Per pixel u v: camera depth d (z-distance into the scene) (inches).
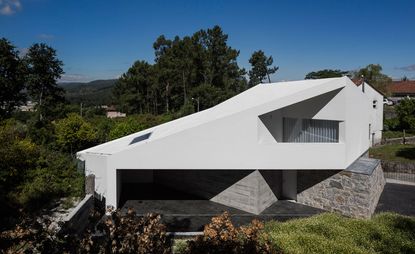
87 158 676.1
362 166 649.6
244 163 621.0
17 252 217.9
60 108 1934.1
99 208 629.3
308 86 677.9
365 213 598.5
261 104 612.4
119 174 725.9
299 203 704.4
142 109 3282.5
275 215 632.4
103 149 700.7
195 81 2886.3
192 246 271.6
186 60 2787.9
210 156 614.9
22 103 2144.4
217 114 697.0
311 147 628.7
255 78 3444.9
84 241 230.8
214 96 2647.6
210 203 704.4
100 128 1269.7
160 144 608.4
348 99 641.0
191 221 597.0
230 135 614.9
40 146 925.2
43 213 552.1
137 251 236.4
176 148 610.2
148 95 3211.1
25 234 223.8
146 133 768.3
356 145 709.9
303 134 716.0
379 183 754.2
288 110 721.6
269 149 623.2
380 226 385.4
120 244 237.6
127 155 609.6
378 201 723.4
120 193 757.3
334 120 652.1
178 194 769.6
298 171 705.6
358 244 336.5
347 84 636.1
